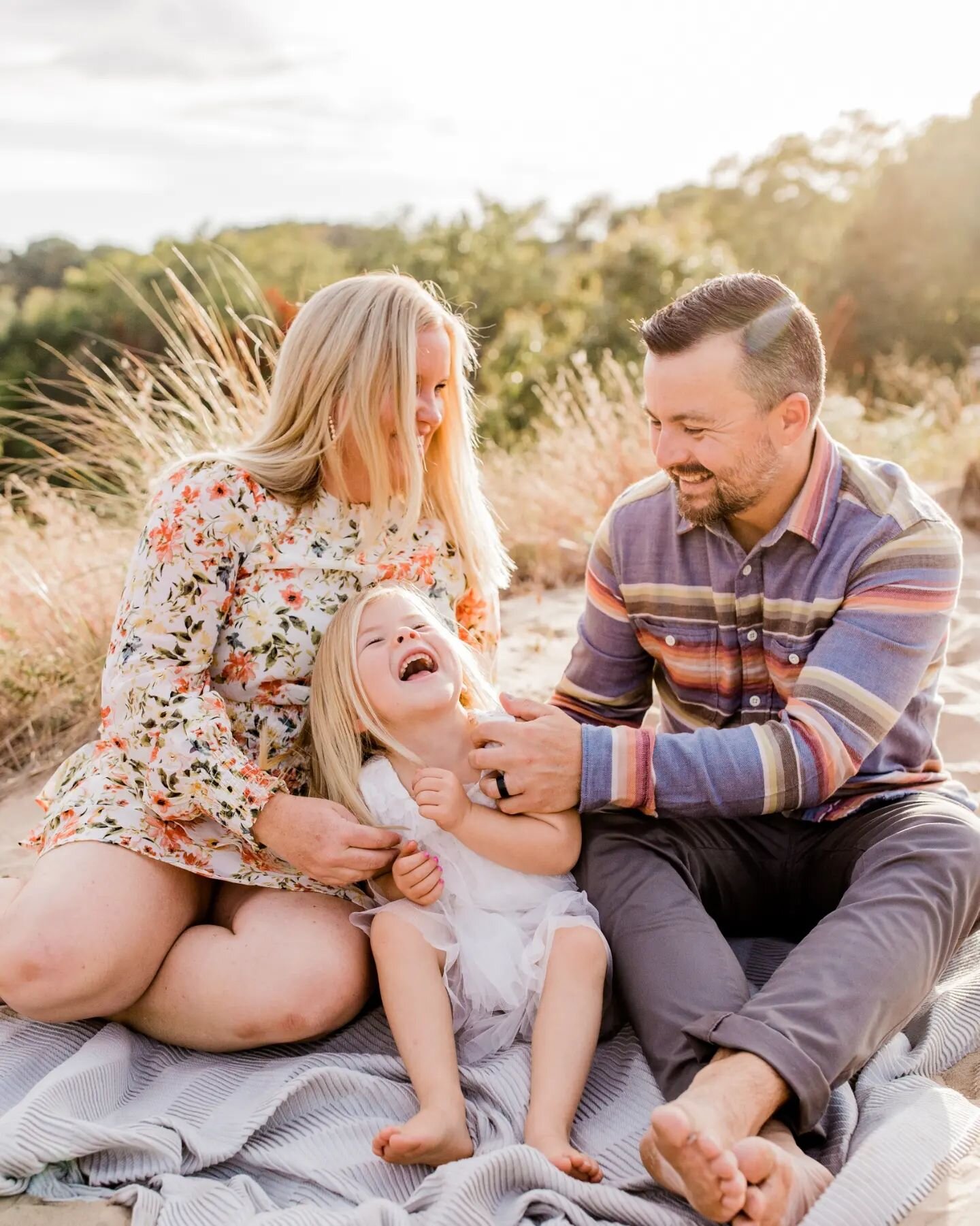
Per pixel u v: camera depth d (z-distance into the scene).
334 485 2.25
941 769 2.29
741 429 2.01
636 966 1.93
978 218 15.51
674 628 2.31
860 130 19.02
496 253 12.97
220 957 2.01
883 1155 1.58
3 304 14.62
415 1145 1.71
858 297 15.67
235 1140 1.81
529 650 4.18
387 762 2.23
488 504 2.61
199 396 4.41
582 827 2.21
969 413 7.18
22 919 1.96
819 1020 1.67
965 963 2.16
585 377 6.36
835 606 2.12
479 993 2.03
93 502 4.80
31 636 4.06
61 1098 1.82
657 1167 1.60
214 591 2.14
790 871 2.22
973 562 4.84
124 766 2.13
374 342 2.12
